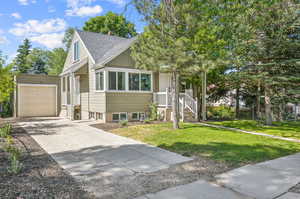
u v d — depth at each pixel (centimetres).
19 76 1688
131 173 420
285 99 1259
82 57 1578
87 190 338
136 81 1345
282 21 1020
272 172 423
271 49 1089
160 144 676
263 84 1223
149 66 858
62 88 1788
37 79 1767
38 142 720
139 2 804
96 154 567
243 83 1510
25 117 1669
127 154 566
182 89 1647
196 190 338
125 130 941
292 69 1125
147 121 1191
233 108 1853
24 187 339
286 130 988
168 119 1284
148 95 1397
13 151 542
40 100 1786
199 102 1675
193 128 959
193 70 798
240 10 899
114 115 1275
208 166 461
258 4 917
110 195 320
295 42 1033
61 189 338
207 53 842
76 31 1656
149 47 838
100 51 1499
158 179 387
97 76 1327
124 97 1287
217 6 838
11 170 411
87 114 1480
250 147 625
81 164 478
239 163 482
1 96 1110
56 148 636
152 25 825
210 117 1619
